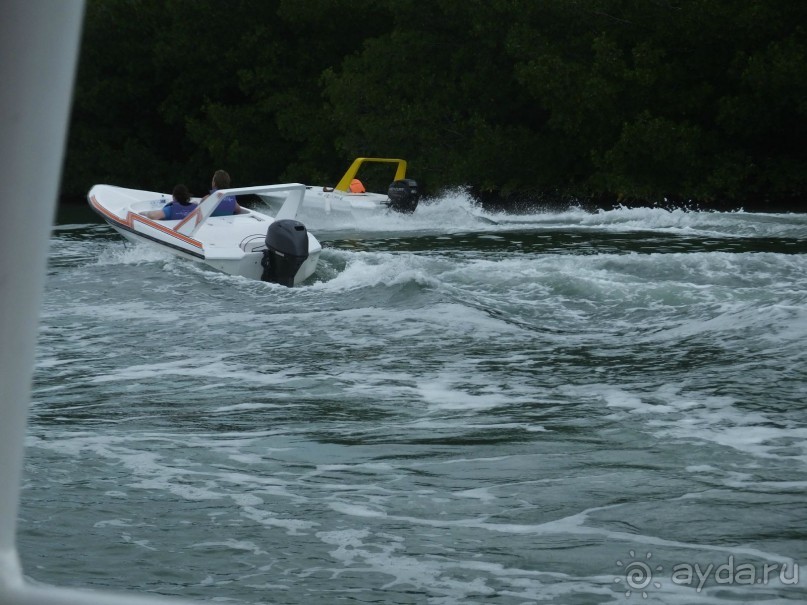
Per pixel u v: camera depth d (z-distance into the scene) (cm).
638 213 6562
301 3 10612
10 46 186
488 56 9594
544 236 5469
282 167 11306
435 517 1245
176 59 11456
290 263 3659
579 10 8919
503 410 1844
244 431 1723
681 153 8525
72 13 188
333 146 10500
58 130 192
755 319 2553
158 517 1248
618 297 3111
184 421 1803
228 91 11975
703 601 956
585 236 5428
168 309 3152
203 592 1006
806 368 2053
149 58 11831
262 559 1102
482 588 1008
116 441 1652
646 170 8800
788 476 1376
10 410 194
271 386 2103
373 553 1119
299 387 2089
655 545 1122
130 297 3359
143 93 11812
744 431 1631
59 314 3088
